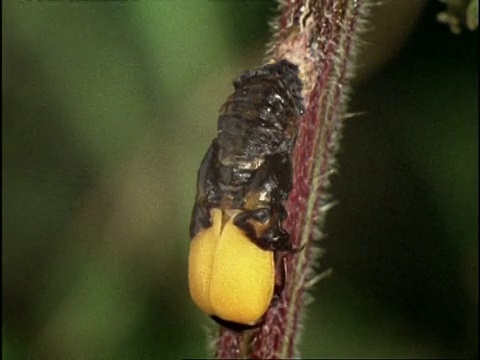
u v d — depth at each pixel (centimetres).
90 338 11
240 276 8
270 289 9
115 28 11
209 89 11
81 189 11
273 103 9
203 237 9
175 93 11
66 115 11
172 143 11
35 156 11
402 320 12
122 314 11
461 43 11
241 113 9
